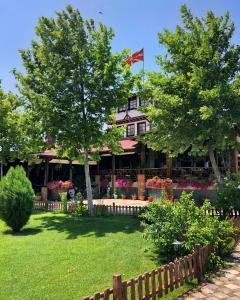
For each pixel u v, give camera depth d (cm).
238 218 1360
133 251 1133
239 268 949
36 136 1986
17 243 1309
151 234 1046
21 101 1972
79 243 1268
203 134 1606
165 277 779
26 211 1570
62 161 3231
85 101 1969
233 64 1656
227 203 1541
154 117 1681
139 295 699
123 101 1961
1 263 1049
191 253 956
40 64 1980
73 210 2141
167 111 1631
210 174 2475
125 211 1955
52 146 2077
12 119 2583
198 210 1084
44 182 3294
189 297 757
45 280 895
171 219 1044
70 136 1933
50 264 1023
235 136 1692
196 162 3050
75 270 964
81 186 3466
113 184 3155
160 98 1633
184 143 1750
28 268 995
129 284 673
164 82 1678
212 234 998
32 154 2684
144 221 1501
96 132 1917
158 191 2614
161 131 1717
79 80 1908
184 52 1678
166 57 1752
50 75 1892
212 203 1791
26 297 793
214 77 1628
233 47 1695
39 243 1291
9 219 1538
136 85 1903
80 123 1906
